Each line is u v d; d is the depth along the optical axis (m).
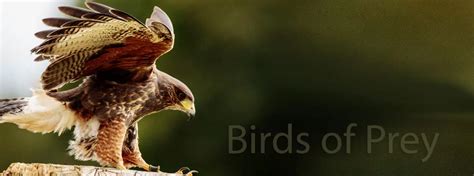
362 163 19.27
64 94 9.45
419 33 19.19
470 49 19.27
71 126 9.47
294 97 19.88
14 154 19.59
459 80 19.27
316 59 19.59
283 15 20.00
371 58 19.20
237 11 20.56
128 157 9.80
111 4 20.28
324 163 19.69
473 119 19.12
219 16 20.67
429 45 19.22
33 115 9.38
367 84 19.25
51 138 19.42
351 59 19.33
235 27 20.50
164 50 9.12
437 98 19.17
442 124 19.16
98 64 9.23
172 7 20.64
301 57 19.77
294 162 19.88
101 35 8.84
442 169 19.03
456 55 19.28
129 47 9.05
